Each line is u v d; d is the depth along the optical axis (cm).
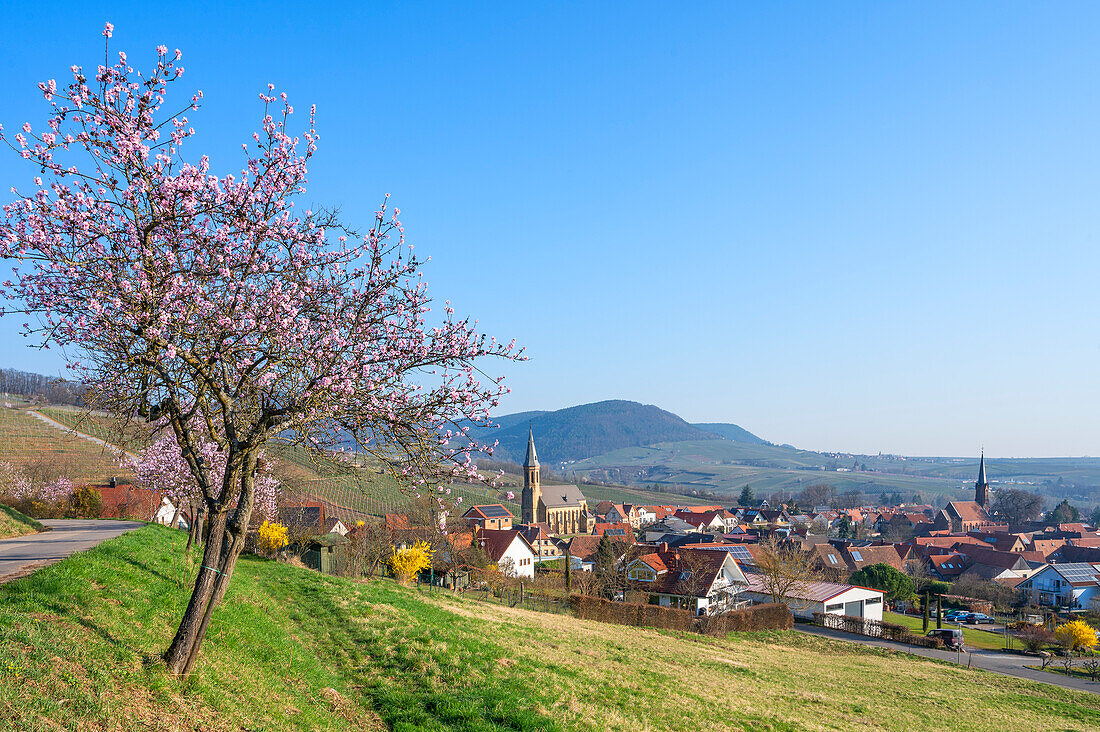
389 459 1242
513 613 3362
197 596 1180
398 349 1220
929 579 9906
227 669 1298
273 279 1141
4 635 1013
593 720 1667
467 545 6600
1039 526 18262
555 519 16012
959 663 4909
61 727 852
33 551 2103
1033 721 3133
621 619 4512
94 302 966
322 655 1794
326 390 1123
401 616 2286
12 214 1003
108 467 7006
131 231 1045
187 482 2578
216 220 1102
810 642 5128
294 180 1162
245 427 1269
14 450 7062
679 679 2453
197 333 1081
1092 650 5878
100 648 1102
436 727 1438
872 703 2911
